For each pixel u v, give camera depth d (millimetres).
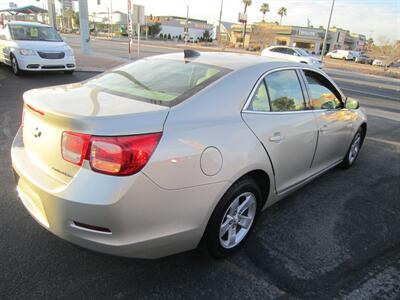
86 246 2227
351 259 3037
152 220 2244
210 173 2436
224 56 3408
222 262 2873
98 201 2076
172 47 41125
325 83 4102
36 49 10852
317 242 3258
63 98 2600
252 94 2924
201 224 2498
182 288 2568
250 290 2590
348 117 4496
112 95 2711
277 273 2787
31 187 2389
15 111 6875
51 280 2551
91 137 2102
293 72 3529
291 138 3227
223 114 2656
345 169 5184
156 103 2492
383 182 4805
